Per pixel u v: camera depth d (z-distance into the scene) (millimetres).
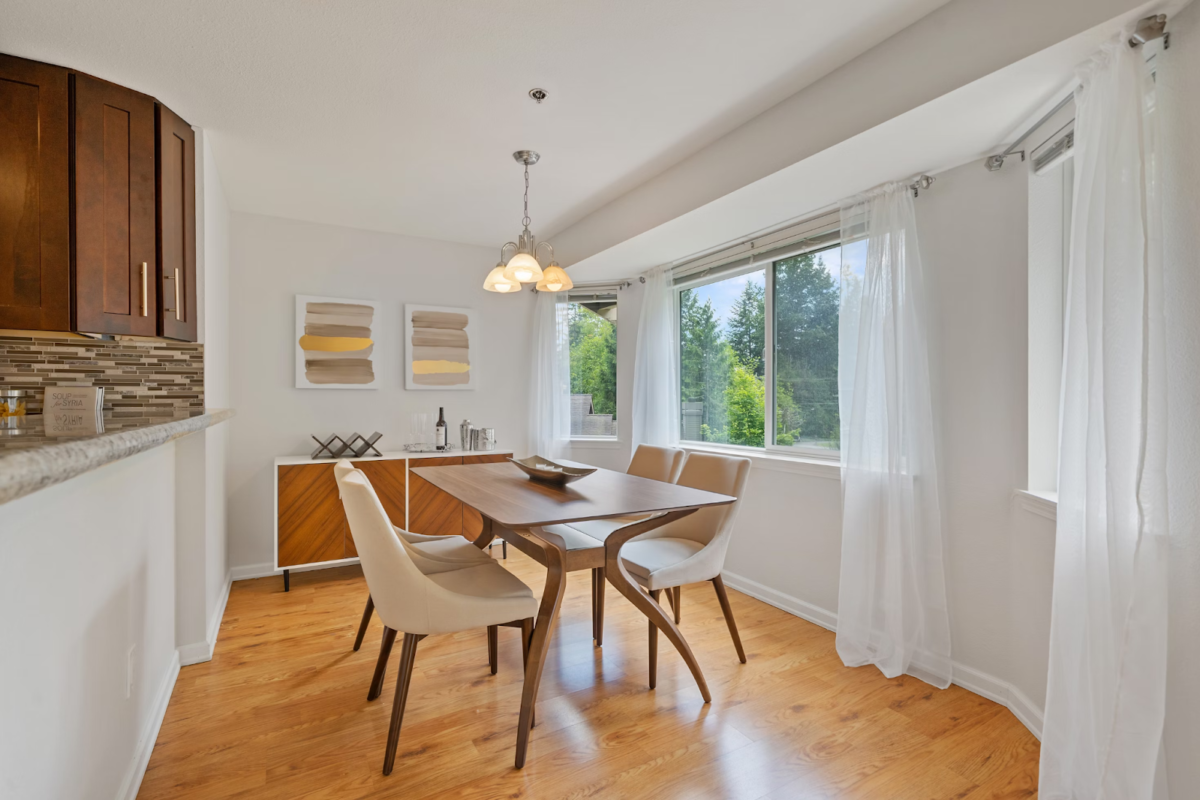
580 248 3908
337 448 3891
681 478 2836
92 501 1347
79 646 1258
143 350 2498
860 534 2523
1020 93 1794
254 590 3434
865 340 2541
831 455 3035
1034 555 2037
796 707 2145
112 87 2180
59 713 1142
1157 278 1420
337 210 3656
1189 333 1385
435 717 2066
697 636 2775
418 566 2188
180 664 2447
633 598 2164
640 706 2145
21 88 2025
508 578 2145
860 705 2162
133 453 1083
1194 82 1378
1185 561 1384
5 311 1990
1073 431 1650
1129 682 1405
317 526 3473
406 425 4184
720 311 3836
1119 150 1470
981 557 2264
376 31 1896
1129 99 1456
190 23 1846
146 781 1716
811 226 3033
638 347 4203
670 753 1864
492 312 4527
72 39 1923
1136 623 1399
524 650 2092
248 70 2113
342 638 2752
